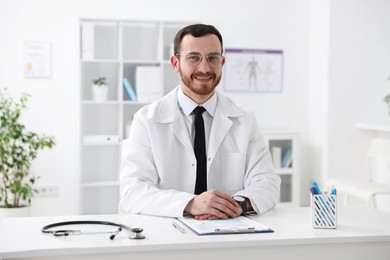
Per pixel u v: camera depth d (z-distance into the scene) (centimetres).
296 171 477
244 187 214
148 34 477
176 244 146
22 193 445
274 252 154
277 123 510
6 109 420
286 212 194
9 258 138
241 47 498
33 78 462
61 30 464
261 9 500
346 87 479
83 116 470
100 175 479
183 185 209
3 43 455
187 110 210
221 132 211
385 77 483
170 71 481
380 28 480
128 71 472
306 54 511
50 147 429
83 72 467
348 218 183
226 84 498
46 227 164
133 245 144
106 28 469
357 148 484
